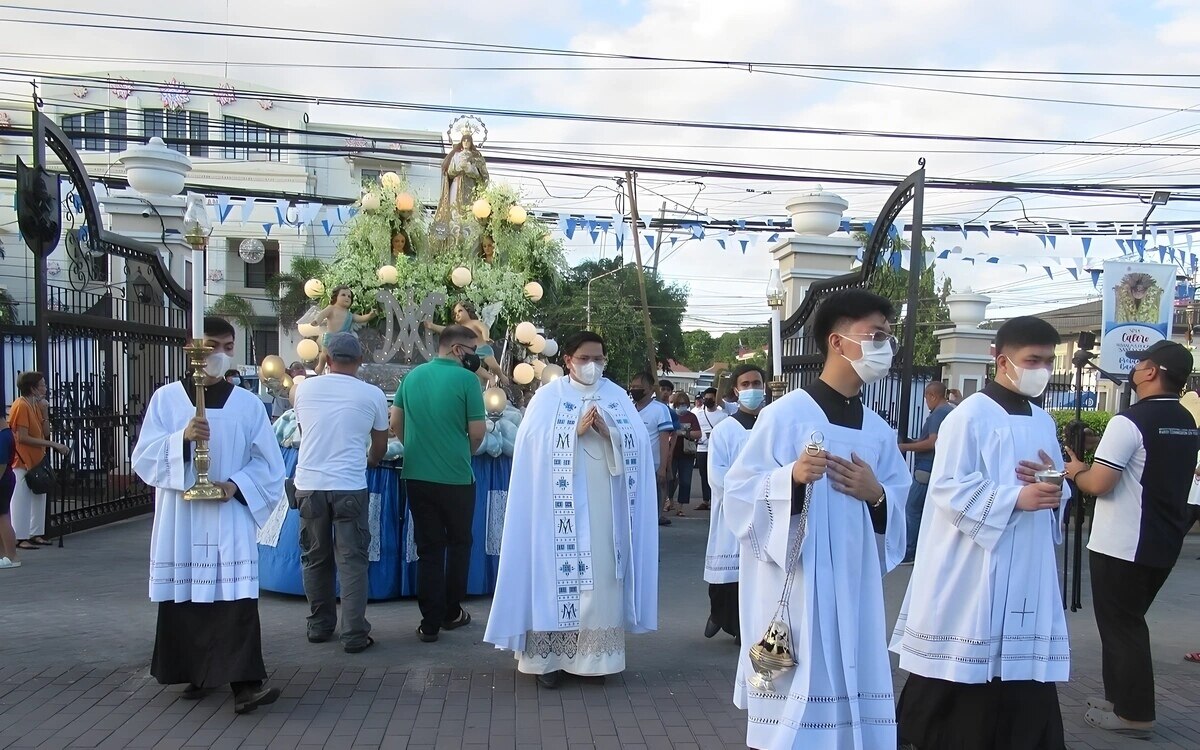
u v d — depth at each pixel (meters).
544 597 4.75
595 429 4.86
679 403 14.34
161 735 4.08
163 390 4.38
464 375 5.61
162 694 4.61
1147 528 4.30
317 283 8.10
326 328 7.66
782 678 2.89
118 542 8.68
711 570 5.64
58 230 8.46
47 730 4.11
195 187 13.41
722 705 4.63
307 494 5.36
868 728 2.93
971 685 3.47
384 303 7.75
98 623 5.85
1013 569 3.44
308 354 7.41
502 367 8.42
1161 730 4.50
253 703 4.30
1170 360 4.38
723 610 5.70
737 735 4.23
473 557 6.74
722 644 5.81
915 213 7.38
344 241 8.49
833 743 2.82
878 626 2.97
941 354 13.14
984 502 3.38
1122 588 4.40
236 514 4.29
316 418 5.35
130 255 9.74
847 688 2.84
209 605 4.29
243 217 12.62
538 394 5.01
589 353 4.95
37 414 8.31
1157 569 4.34
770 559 2.95
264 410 4.54
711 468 5.58
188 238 4.16
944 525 3.56
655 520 5.07
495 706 4.55
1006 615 3.42
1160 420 4.30
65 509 9.25
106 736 4.06
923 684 3.59
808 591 2.86
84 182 8.80
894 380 10.60
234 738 4.06
